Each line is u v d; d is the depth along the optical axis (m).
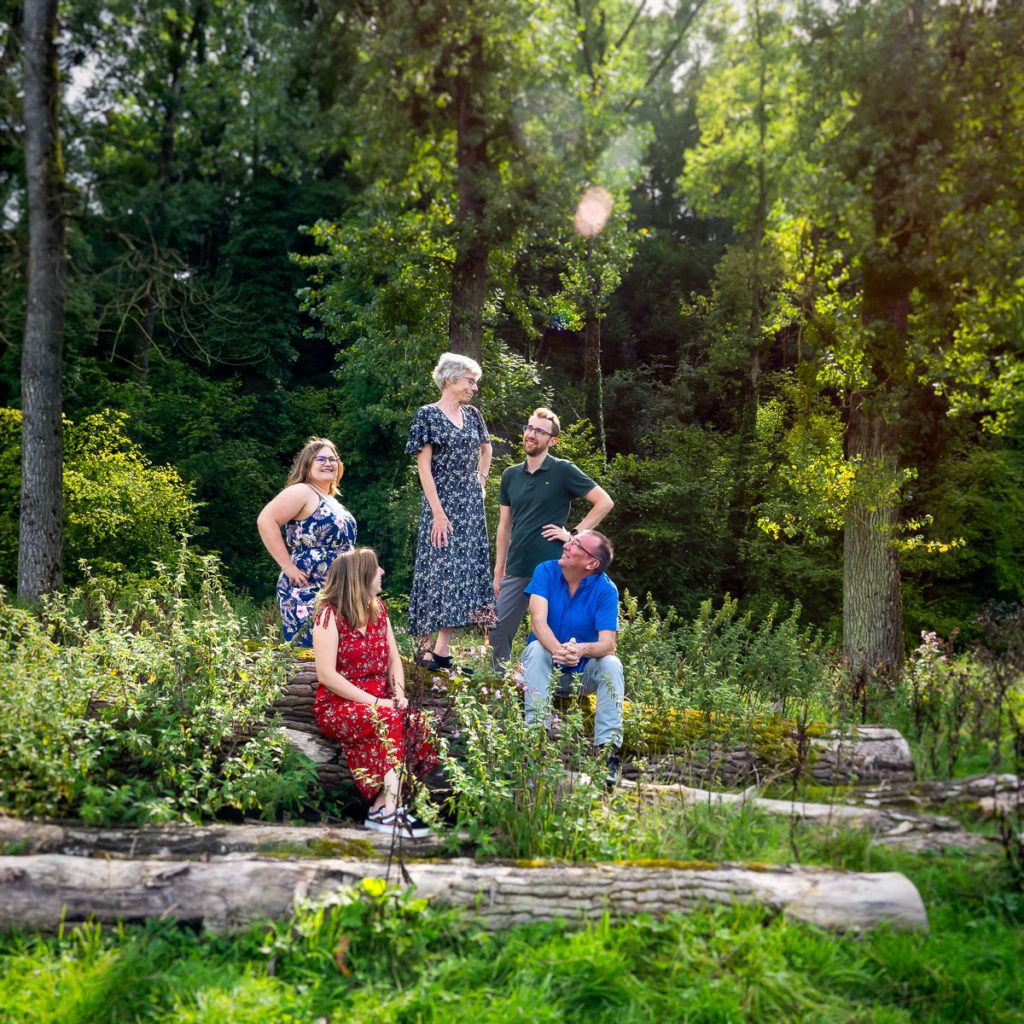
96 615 5.47
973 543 18.69
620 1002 2.43
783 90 10.56
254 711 3.86
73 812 3.40
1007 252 8.98
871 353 9.88
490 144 14.20
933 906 2.89
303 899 2.75
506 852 3.30
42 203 10.29
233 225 25.34
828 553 17.42
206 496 21.64
